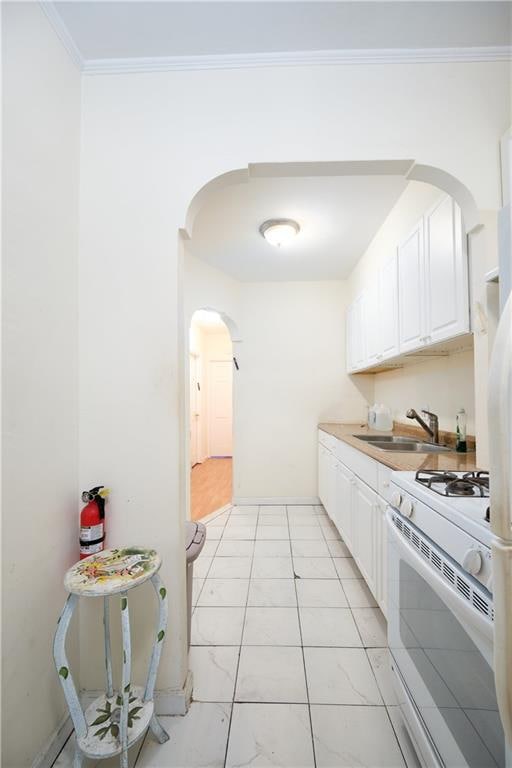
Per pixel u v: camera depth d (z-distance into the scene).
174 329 1.20
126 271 1.21
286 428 3.44
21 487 0.91
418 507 0.95
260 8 1.06
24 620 0.92
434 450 1.89
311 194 1.93
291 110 1.23
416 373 2.36
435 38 1.17
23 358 0.93
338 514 2.44
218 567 2.13
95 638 1.17
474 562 0.67
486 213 1.21
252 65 1.23
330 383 3.45
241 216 2.17
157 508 1.18
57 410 1.07
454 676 0.76
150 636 1.18
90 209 1.22
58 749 1.03
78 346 1.20
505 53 1.21
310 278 3.40
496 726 0.64
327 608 1.71
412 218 1.82
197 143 1.23
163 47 1.18
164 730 1.07
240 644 1.47
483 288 1.22
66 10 1.05
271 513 3.14
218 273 3.14
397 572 1.07
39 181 0.99
